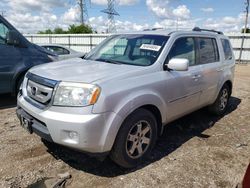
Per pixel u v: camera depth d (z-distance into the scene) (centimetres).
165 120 380
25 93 349
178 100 397
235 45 2309
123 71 332
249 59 2273
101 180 310
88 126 278
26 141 402
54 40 3011
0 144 389
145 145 350
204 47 478
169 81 371
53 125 288
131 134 325
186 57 423
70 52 1109
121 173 326
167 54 383
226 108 600
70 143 285
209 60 490
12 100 638
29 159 351
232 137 448
